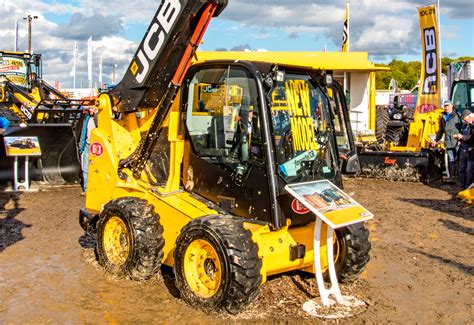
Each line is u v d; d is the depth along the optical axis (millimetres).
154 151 5598
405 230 7980
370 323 4570
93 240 7090
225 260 4328
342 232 5328
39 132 10211
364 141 13781
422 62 15508
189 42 5184
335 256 5430
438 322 4648
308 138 5055
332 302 4949
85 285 5348
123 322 4473
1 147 10547
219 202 5023
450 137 12289
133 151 5742
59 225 7941
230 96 4922
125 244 5449
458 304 5070
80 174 10852
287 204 4730
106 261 5562
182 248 4684
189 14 5027
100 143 5941
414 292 5371
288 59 13852
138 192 5555
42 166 10820
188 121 5250
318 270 4820
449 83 21844
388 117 15297
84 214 6238
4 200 9695
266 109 4664
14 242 6996
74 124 10789
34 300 4961
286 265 4820
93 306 4812
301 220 4871
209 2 5062
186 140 5312
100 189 5996
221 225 4457
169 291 5168
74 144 10508
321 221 4719
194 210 5016
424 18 15172
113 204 5438
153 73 5336
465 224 8383
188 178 5293
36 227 7816
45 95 13680
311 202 4484
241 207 4852
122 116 5844
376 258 6527
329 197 4680
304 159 4957
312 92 5211
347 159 5453
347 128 5500
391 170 12648
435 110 14227
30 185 10820
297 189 4598
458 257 6602
